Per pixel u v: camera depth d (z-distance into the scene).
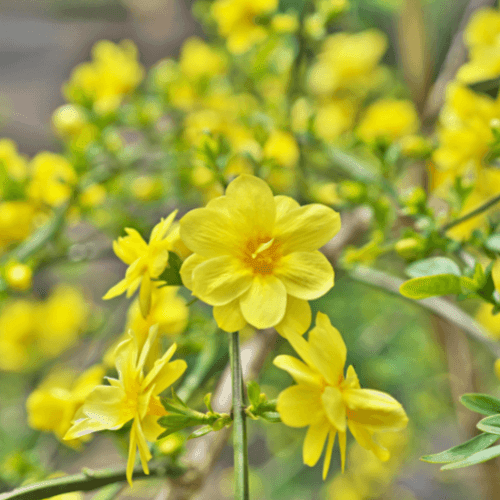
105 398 0.72
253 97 1.21
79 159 0.93
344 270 0.84
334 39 1.28
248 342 0.85
